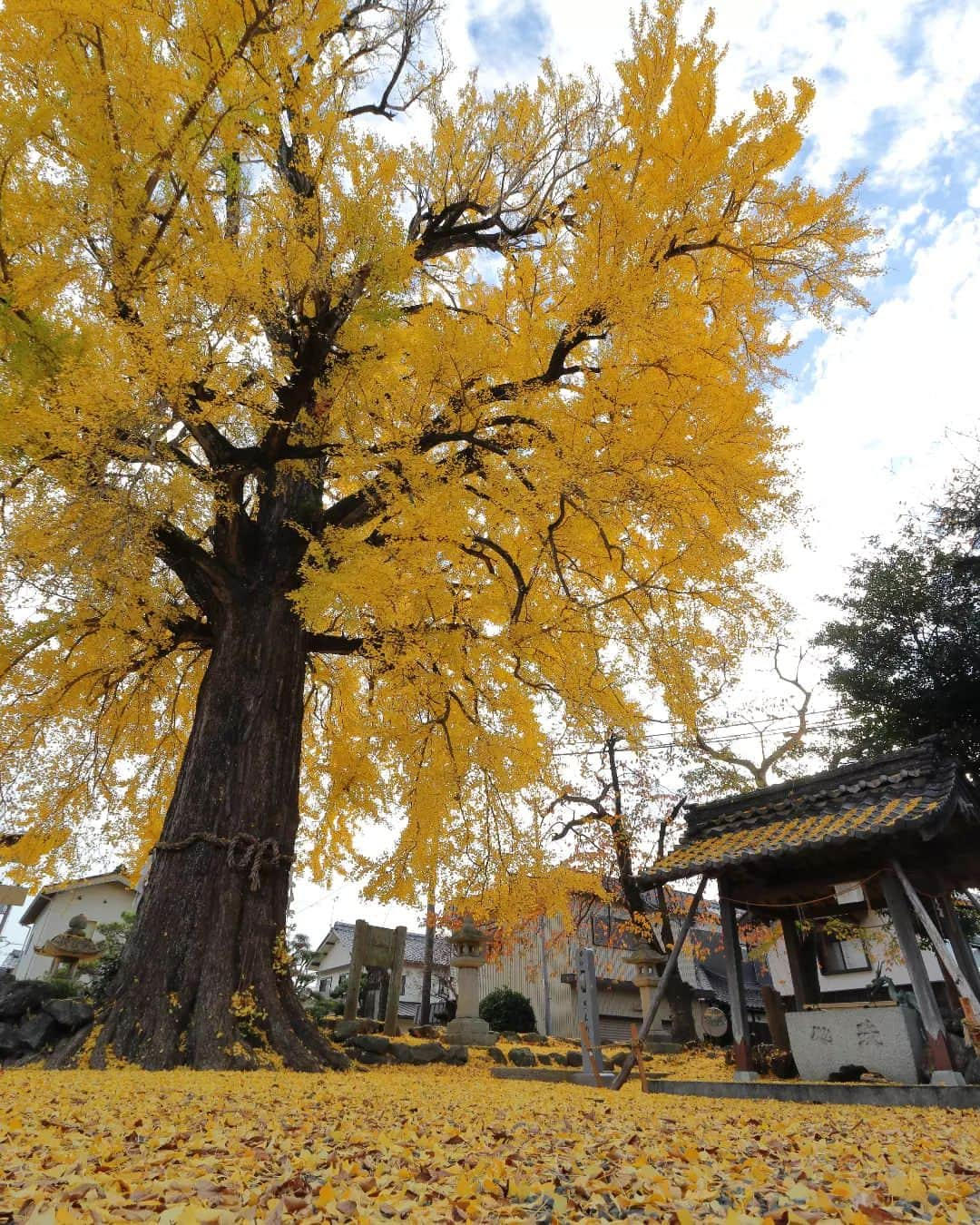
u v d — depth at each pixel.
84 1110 3.33
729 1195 2.31
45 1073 4.73
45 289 5.23
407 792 8.72
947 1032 5.93
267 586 7.77
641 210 6.44
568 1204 2.17
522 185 9.70
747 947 15.11
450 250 10.42
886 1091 5.01
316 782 11.09
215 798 6.57
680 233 6.85
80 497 5.16
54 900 19.59
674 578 7.64
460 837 8.38
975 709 13.02
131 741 10.30
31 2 5.19
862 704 14.14
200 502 6.91
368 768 9.62
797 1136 3.48
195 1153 2.62
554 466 6.37
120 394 4.99
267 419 6.46
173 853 6.34
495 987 21.58
